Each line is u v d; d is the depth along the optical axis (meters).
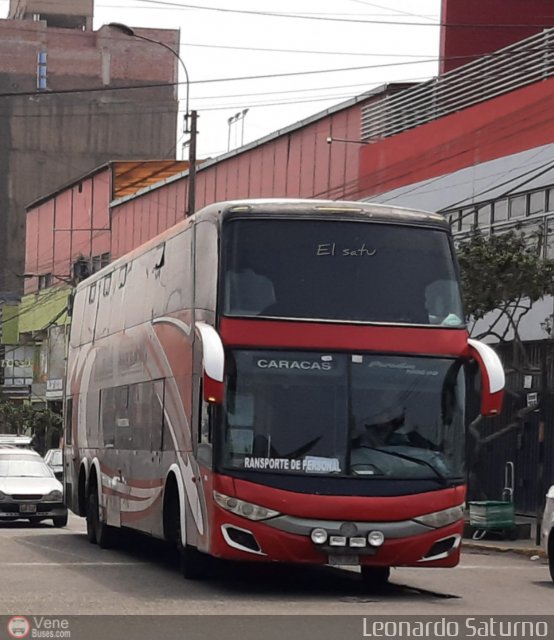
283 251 20.38
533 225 40.09
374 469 19.80
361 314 20.27
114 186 85.31
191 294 21.86
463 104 45.88
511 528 33.31
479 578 24.45
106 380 29.58
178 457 22.27
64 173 122.06
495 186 42.38
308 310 20.14
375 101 51.88
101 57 123.00
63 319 89.56
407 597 20.47
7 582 21.56
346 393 19.97
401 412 20.09
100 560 26.62
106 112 122.94
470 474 40.06
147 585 21.42
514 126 41.50
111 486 28.41
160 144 123.81
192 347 21.45
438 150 46.16
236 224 20.41
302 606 18.66
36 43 122.00
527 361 35.56
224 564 25.64
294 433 19.75
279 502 19.50
